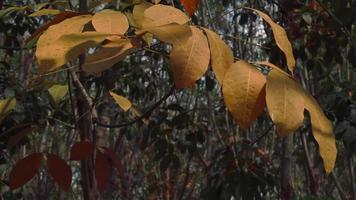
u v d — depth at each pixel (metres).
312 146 5.09
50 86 1.38
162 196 8.37
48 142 6.62
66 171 1.02
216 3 4.30
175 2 1.94
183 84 0.67
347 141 2.78
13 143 1.29
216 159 4.16
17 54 5.56
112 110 4.61
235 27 3.81
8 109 1.08
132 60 4.68
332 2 2.54
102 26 0.73
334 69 4.42
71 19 0.76
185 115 3.99
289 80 0.72
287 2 3.05
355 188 4.31
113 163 1.08
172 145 4.02
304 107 0.70
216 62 0.71
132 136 5.05
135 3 1.01
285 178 2.66
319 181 5.53
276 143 5.55
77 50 0.68
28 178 1.02
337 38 3.15
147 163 8.55
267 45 2.89
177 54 0.68
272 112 0.68
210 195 3.52
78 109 1.35
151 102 5.69
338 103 2.88
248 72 0.71
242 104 0.69
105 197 2.06
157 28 0.70
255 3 3.71
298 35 3.12
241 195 3.48
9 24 3.46
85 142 1.05
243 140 3.91
